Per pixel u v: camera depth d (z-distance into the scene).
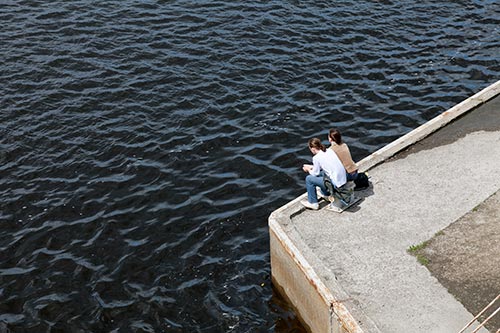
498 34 26.59
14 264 16.88
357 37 26.56
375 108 22.48
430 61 24.97
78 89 23.75
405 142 17.00
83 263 16.83
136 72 24.59
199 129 21.66
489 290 12.95
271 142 20.98
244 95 23.23
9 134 21.61
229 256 16.92
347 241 14.35
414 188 15.64
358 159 20.19
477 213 14.80
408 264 13.68
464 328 11.66
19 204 18.80
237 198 18.81
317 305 13.48
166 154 20.58
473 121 17.75
